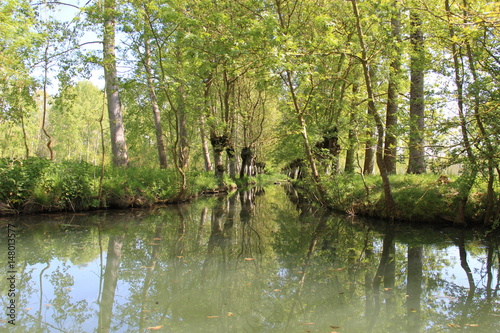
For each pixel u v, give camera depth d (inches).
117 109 640.4
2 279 224.4
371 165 659.4
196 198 744.3
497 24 255.0
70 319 167.6
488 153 303.1
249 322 166.9
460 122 310.5
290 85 481.1
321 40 403.2
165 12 435.2
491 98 296.5
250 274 239.9
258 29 381.7
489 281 223.3
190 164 1217.4
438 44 377.1
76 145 1685.5
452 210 386.6
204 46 443.2
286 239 354.3
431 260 270.7
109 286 215.2
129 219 459.2
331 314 176.4
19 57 457.4
